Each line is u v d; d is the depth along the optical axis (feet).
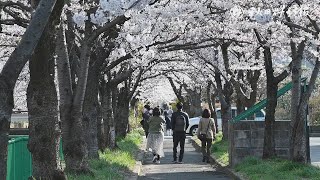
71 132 40.32
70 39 41.86
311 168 43.45
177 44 53.26
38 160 31.22
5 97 19.66
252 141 54.29
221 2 41.34
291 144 46.96
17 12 46.11
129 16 33.32
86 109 53.06
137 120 174.19
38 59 30.40
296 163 44.68
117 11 32.14
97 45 49.26
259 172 45.37
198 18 43.70
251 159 51.39
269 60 51.49
